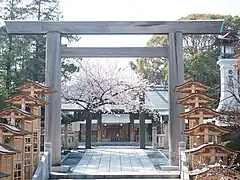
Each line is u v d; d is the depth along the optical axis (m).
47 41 13.00
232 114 12.11
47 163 11.06
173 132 12.73
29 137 10.63
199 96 10.98
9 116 9.84
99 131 30.23
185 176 9.80
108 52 13.28
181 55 13.06
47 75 12.85
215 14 25.20
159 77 30.02
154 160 15.48
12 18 20.81
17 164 9.52
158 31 13.13
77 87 23.20
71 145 22.92
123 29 13.14
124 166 13.55
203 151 8.01
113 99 24.02
